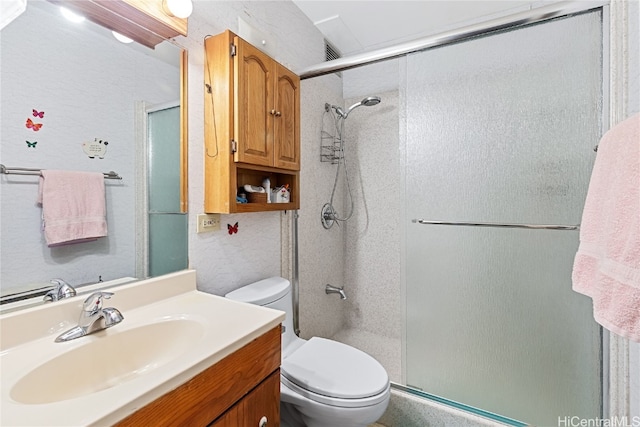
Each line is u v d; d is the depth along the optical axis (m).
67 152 0.90
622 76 1.11
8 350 0.74
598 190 0.85
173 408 0.61
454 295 1.61
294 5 1.88
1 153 0.76
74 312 0.87
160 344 0.90
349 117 2.51
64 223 0.89
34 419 0.49
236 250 1.48
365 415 1.11
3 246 0.77
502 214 1.50
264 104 1.37
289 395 1.19
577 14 1.28
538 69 1.41
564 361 1.38
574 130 1.35
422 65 1.66
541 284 1.43
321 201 2.23
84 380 0.75
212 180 1.27
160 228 1.15
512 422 1.40
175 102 1.19
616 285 0.69
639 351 0.99
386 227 2.39
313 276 2.14
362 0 1.83
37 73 0.83
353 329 2.51
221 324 0.87
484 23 1.41
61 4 0.88
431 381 1.65
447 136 1.61
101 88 0.97
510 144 1.48
